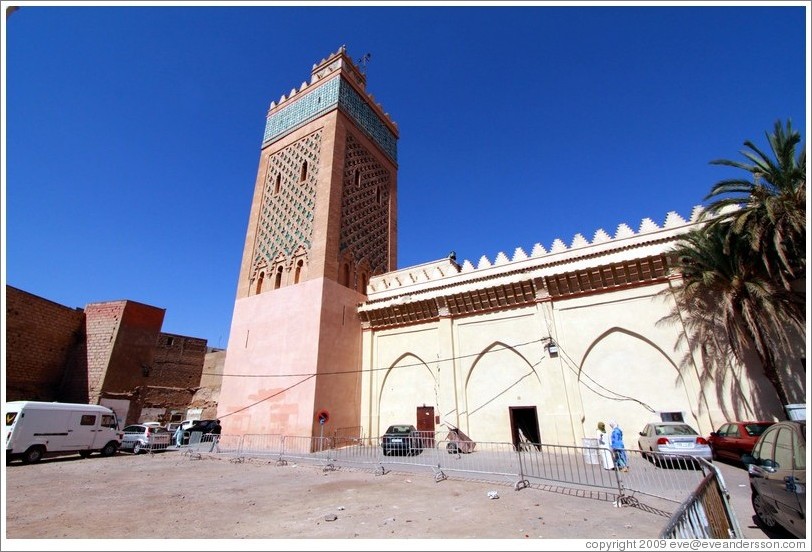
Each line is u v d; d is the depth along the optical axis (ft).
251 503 25.75
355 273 70.33
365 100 87.45
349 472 37.50
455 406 56.13
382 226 82.33
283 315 63.82
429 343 62.18
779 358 40.16
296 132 81.25
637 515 21.35
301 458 45.11
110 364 85.15
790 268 37.73
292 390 57.72
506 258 59.16
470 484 30.53
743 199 40.65
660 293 48.32
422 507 23.80
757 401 40.57
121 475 38.14
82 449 51.88
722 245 40.96
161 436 62.80
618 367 48.88
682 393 44.80
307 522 21.02
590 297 52.70
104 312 90.79
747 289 39.93
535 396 52.44
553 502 24.44
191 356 105.60
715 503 15.85
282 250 70.49
